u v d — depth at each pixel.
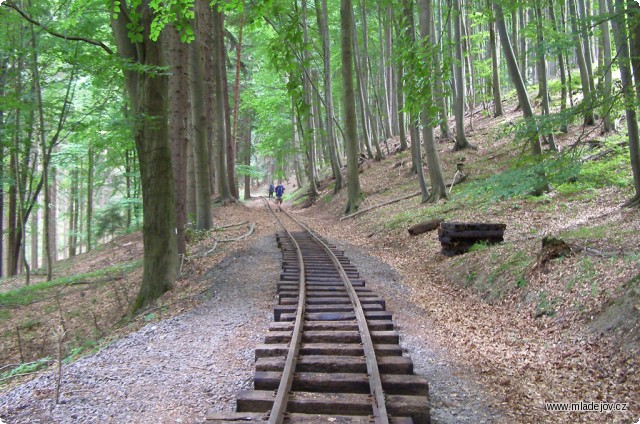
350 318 7.60
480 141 24.95
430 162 19.12
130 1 8.77
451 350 7.09
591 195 14.13
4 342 11.77
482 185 8.15
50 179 28.91
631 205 11.77
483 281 10.61
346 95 23.53
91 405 5.16
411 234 16.06
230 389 5.45
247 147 47.59
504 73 37.75
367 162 31.80
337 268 12.09
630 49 8.47
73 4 11.74
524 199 15.55
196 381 5.76
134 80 11.48
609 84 7.19
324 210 28.52
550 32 12.84
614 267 7.91
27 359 10.34
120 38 11.10
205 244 17.78
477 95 28.91
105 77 12.73
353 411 4.55
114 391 5.52
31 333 12.24
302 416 4.40
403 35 8.05
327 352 5.98
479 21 22.95
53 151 24.02
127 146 15.10
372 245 17.39
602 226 10.96
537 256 9.68
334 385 5.09
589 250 9.06
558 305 8.14
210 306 9.59
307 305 8.39
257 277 11.80
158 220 11.88
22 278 22.36
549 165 7.18
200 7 26.02
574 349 6.86
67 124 16.16
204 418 4.79
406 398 4.72
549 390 5.79
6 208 30.59
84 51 12.93
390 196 23.12
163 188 11.92
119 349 7.12
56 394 5.27
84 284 16.31
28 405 5.20
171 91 14.98
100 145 14.54
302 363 5.54
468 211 16.19
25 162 20.14
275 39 7.31
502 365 6.58
